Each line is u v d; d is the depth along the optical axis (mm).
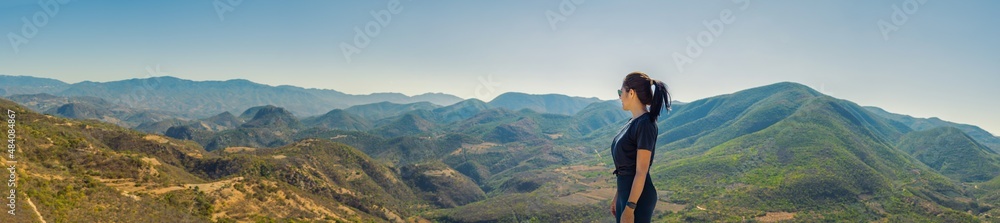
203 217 79438
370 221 123750
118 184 83500
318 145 199125
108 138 135250
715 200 170875
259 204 97312
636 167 4832
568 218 164625
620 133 5242
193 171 139125
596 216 165125
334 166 186500
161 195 81188
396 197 198875
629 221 4809
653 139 4789
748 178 192750
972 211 155125
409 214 178000
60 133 103188
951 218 135125
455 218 167125
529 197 187125
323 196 146625
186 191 88188
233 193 95750
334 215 112438
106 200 64938
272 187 107812
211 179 135125
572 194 197125
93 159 89875
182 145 155125
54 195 58188
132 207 67000
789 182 173000
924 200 151750
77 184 66812
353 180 183375
